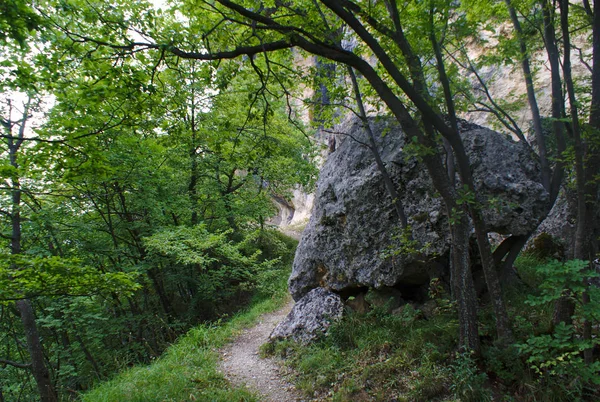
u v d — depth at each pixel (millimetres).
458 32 4723
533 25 5242
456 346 5020
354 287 7016
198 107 10219
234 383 5602
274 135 11734
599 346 4496
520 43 5699
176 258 10000
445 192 4305
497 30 10062
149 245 9219
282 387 5375
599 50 4008
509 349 4473
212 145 6012
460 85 6270
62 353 10211
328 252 7289
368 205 6609
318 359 5668
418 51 4602
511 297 6023
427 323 5668
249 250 14156
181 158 11008
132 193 9602
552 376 4180
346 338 6000
